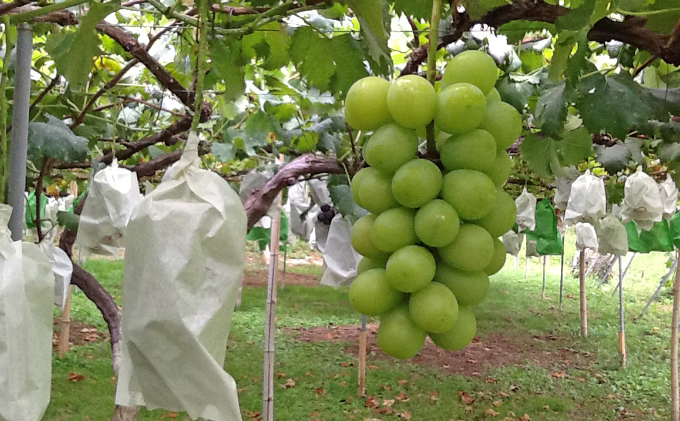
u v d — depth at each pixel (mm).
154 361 924
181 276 919
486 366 7309
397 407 5719
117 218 2395
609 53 2217
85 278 2818
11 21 1280
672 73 2092
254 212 2760
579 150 2189
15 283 990
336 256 3748
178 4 1395
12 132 1317
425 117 1089
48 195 6344
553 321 10117
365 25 1412
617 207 5871
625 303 12188
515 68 2219
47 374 1041
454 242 1136
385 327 1168
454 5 1460
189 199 966
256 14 1686
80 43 1481
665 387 6883
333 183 3445
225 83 1971
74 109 2855
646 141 2922
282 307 10039
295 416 5332
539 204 6957
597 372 7379
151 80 3791
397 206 1188
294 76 3355
